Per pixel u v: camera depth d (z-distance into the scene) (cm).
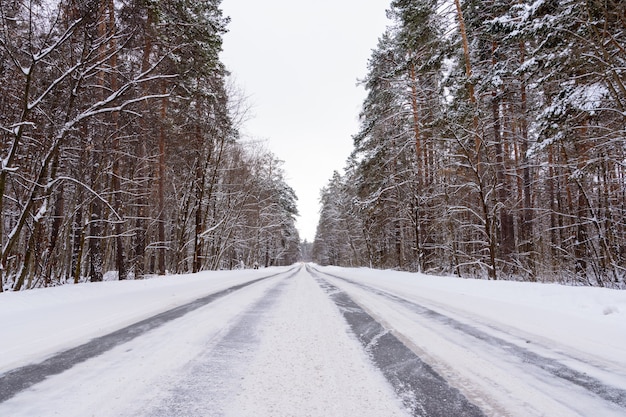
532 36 980
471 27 1383
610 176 1400
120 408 205
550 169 1662
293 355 312
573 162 1191
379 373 269
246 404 212
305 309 577
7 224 1580
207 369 274
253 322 461
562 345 354
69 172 1401
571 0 855
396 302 670
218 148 2262
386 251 2731
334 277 1667
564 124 936
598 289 608
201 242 2202
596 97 845
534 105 1390
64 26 916
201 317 497
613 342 365
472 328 430
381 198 1978
